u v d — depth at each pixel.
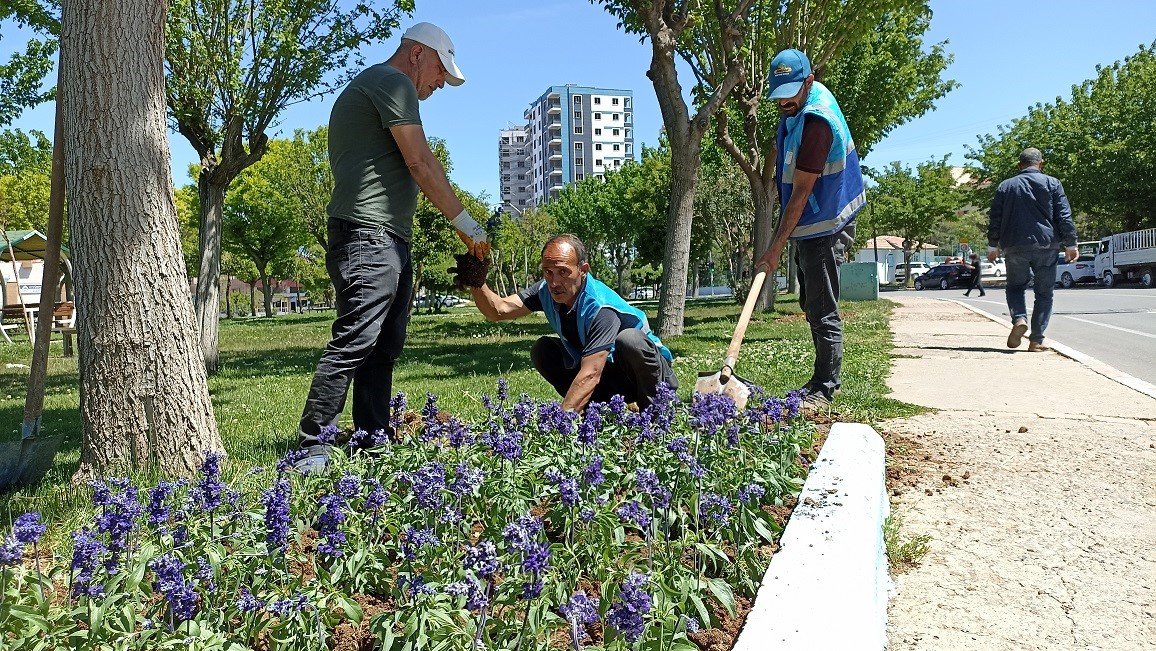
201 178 10.99
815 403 5.34
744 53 17.45
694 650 1.88
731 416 3.32
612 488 2.93
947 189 52.06
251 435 5.31
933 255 88.12
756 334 13.65
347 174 3.80
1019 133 41.19
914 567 3.02
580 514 2.49
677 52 18.06
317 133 31.72
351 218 3.78
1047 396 6.25
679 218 12.66
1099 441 4.73
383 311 3.82
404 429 4.26
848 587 2.19
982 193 44.34
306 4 10.25
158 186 3.74
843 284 29.02
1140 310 17.75
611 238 51.78
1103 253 35.75
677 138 12.40
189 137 10.76
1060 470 4.18
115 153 3.62
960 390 6.62
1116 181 36.12
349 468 3.09
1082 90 39.62
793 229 5.02
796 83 4.96
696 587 2.17
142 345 3.66
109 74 3.61
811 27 16.48
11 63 14.54
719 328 15.54
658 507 2.62
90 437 3.68
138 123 3.67
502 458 2.90
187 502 2.49
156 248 3.71
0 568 1.91
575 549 2.46
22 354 14.95
